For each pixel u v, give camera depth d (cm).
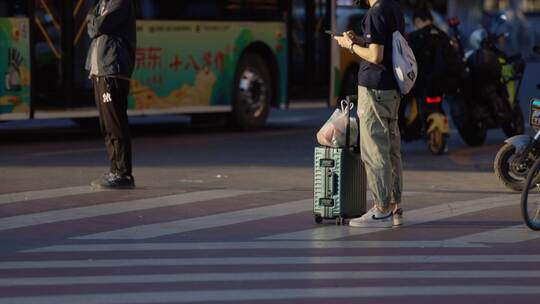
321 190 1694
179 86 2988
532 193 1662
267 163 2431
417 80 2522
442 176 2250
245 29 3150
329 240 1577
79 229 1648
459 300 1226
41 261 1420
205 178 2183
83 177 2177
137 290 1260
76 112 2766
